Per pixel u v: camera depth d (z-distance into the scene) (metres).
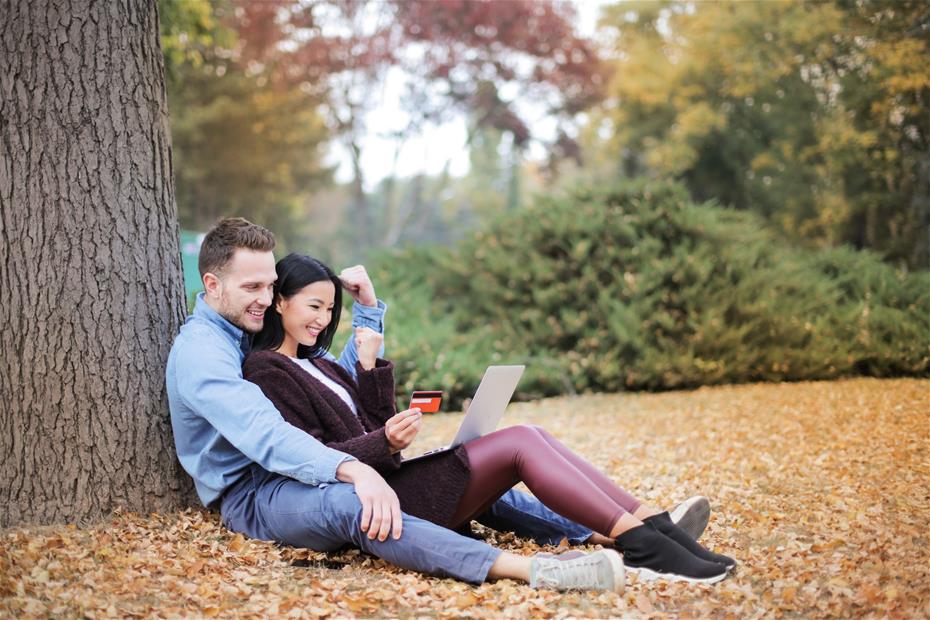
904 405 6.86
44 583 2.83
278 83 22.78
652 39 20.53
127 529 3.42
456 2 21.58
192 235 9.48
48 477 3.53
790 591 2.90
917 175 13.49
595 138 23.52
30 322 3.54
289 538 3.25
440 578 3.06
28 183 3.55
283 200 29.06
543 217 10.90
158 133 3.81
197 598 2.78
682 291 9.76
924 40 12.66
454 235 40.53
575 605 2.82
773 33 15.49
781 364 9.16
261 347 3.49
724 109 18.12
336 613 2.72
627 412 7.77
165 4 9.20
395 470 3.29
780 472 5.01
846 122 14.12
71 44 3.59
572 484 3.16
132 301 3.64
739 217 11.03
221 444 3.39
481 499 3.31
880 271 10.46
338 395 3.41
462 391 8.70
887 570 3.14
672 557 3.05
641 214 10.47
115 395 3.58
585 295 10.12
